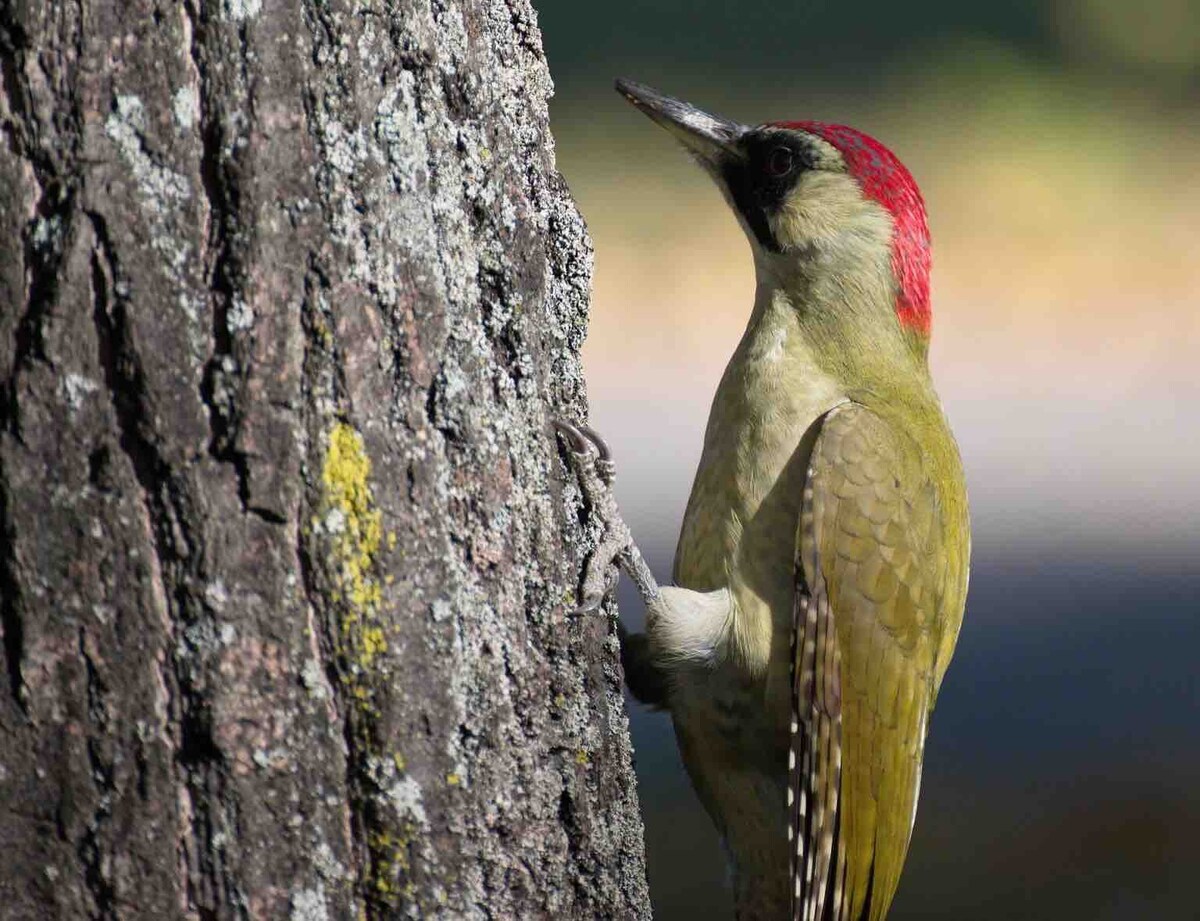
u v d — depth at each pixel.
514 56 6.19
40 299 5.11
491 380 5.93
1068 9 34.41
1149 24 34.84
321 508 5.39
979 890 12.17
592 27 33.72
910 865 12.59
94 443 5.18
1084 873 12.44
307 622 5.39
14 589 5.18
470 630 5.79
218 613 5.26
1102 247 27.84
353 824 5.53
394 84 5.55
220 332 5.25
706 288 26.08
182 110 5.19
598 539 6.58
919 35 34.31
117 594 5.21
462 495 5.77
